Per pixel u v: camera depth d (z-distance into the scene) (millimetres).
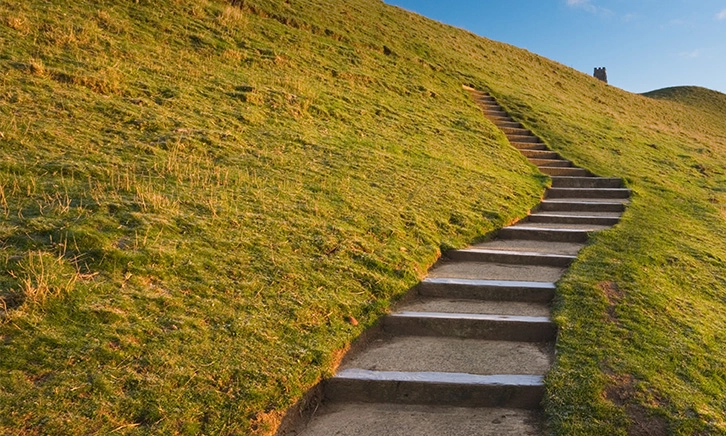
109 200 6633
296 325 5188
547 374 4781
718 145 24516
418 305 6309
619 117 24312
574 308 6016
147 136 8961
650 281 6934
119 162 7777
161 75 11742
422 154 11914
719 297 7113
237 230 6598
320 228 7133
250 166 8789
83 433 3719
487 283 6668
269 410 4191
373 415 4535
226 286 5527
